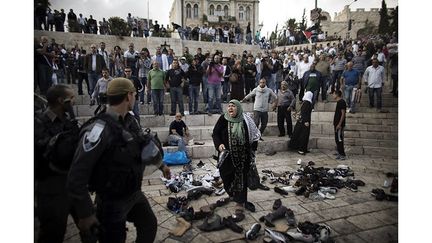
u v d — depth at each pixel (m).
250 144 3.32
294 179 4.80
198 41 16.39
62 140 1.67
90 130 1.56
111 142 1.58
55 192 1.87
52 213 1.88
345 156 6.23
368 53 9.09
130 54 8.25
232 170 3.29
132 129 1.81
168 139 6.20
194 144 6.43
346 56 9.20
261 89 6.91
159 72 7.20
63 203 1.90
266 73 8.66
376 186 4.44
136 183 1.73
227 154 3.25
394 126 7.14
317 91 8.42
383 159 6.05
